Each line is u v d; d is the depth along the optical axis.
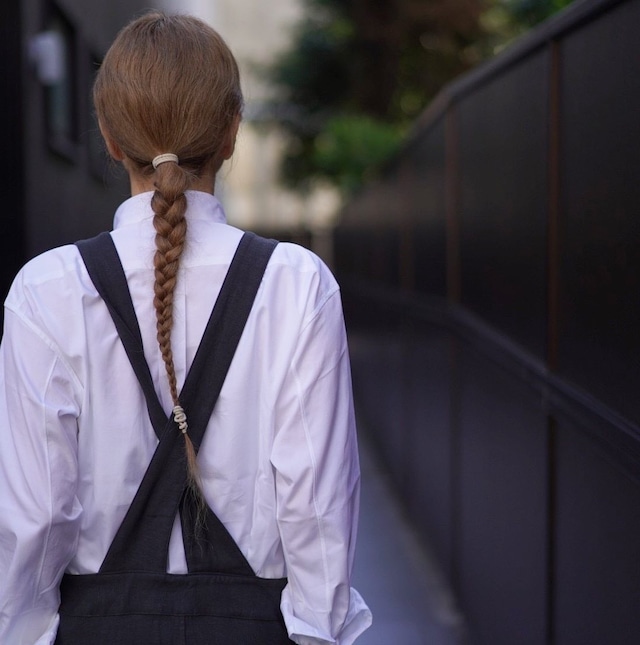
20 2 4.01
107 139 1.28
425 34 15.57
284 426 1.18
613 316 1.67
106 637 1.15
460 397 3.23
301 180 19.42
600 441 1.71
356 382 8.12
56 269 1.17
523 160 2.36
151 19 1.25
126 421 1.17
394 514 4.55
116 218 1.24
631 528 1.58
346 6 16.52
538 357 2.20
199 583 1.18
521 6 4.71
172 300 1.17
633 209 1.57
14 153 4.03
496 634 2.64
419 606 3.33
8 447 1.13
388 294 5.62
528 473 2.27
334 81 17.92
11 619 1.13
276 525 1.20
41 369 1.14
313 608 1.19
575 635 1.91
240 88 1.29
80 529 1.18
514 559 2.41
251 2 29.31
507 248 2.54
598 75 1.77
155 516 1.17
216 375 1.17
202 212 1.23
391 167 5.62
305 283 1.20
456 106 3.39
